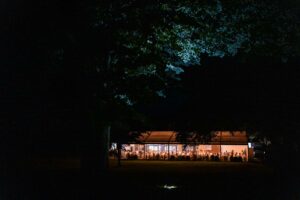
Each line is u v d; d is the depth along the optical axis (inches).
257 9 764.0
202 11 758.5
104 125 622.8
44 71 557.6
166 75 663.1
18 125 585.3
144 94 630.5
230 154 2348.7
